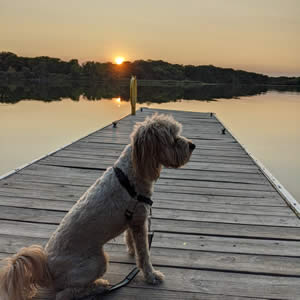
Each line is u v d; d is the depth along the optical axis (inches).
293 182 274.5
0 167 283.9
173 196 161.3
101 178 91.5
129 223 93.5
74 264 83.7
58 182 175.3
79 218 84.6
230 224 132.6
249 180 188.2
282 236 123.4
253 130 518.6
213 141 299.3
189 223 133.0
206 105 831.7
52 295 90.9
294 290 94.3
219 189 172.4
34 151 346.3
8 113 643.5
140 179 92.3
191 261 107.5
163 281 97.7
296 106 898.1
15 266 74.6
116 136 303.4
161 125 96.3
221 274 101.3
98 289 90.1
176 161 96.6
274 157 356.5
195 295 92.1
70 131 470.0
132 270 102.1
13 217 133.6
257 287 95.4
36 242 116.0
